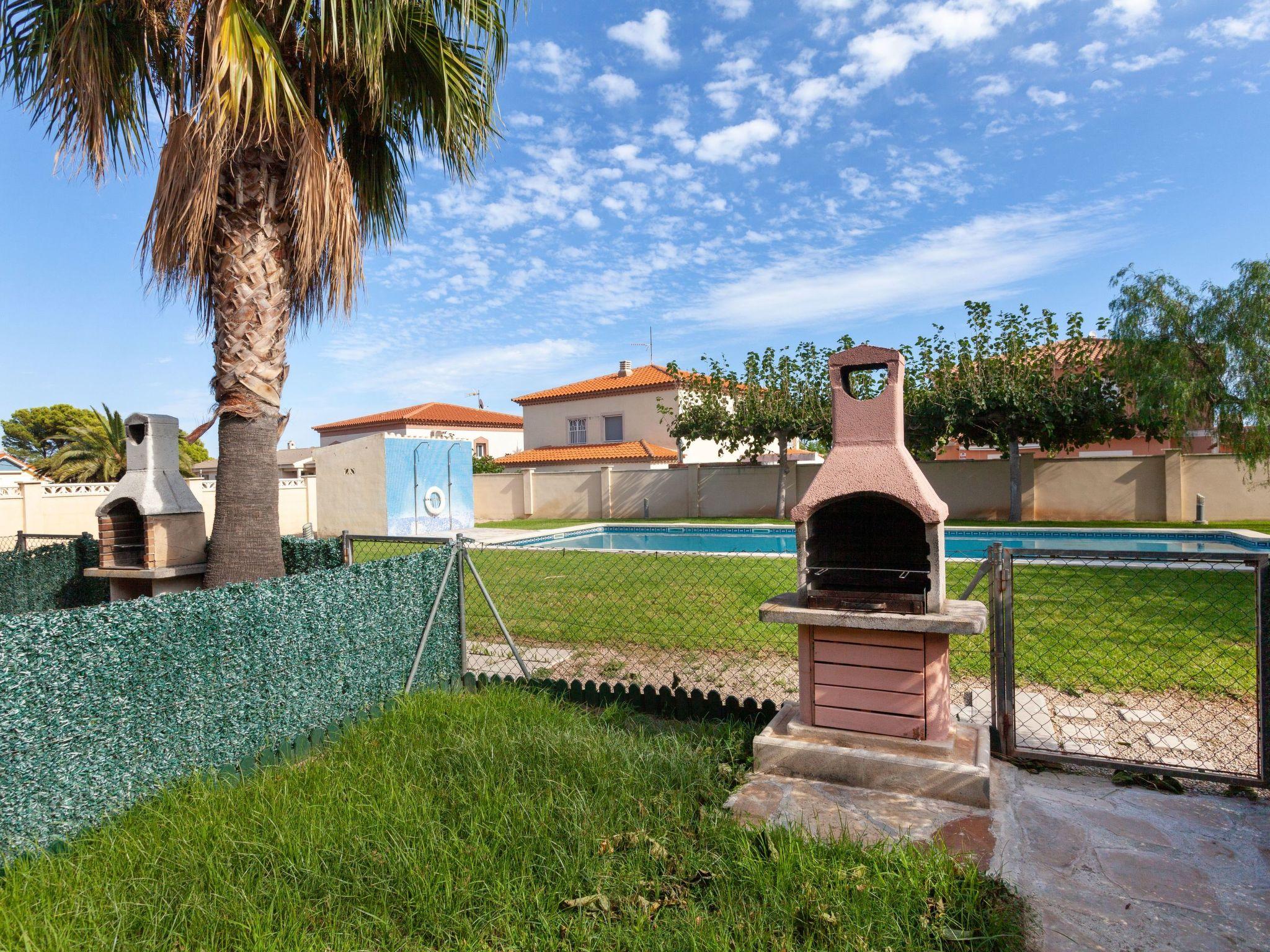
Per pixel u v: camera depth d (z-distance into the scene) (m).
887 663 3.29
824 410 19.62
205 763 3.30
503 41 5.43
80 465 25.34
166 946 2.08
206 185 4.44
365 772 3.25
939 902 2.19
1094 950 2.05
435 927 2.15
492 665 5.59
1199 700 4.33
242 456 5.02
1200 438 20.38
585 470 24.16
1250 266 13.76
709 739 3.70
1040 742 3.74
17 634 2.59
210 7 3.98
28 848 2.59
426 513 20.11
